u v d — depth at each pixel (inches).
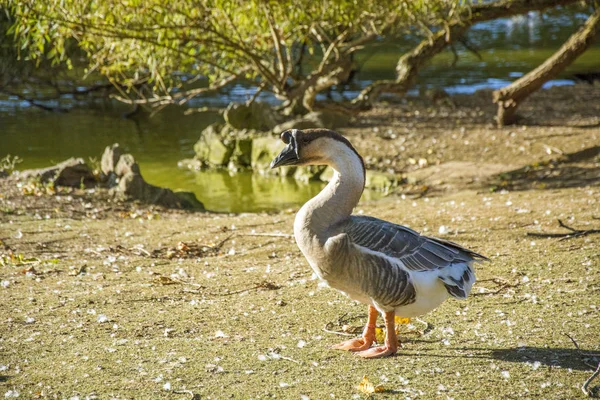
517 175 563.5
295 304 272.2
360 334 242.2
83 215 450.6
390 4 551.8
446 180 567.2
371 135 699.4
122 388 198.1
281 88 593.9
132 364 215.0
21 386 199.5
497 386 197.2
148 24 521.7
